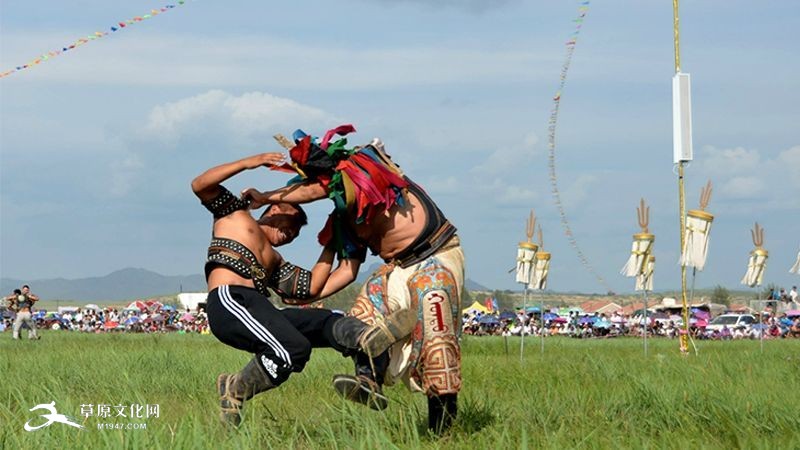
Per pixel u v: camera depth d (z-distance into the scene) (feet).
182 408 42.65
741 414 36.63
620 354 89.04
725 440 33.83
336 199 34.45
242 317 33.40
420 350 34.17
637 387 42.86
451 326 34.35
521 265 92.12
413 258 34.81
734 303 373.20
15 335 141.49
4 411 36.91
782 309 221.46
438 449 30.81
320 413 38.19
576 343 137.90
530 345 120.37
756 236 104.47
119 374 55.67
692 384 44.86
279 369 33.12
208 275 34.50
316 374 57.98
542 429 35.29
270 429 33.22
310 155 34.01
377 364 34.76
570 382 52.31
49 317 257.34
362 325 34.30
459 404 39.93
